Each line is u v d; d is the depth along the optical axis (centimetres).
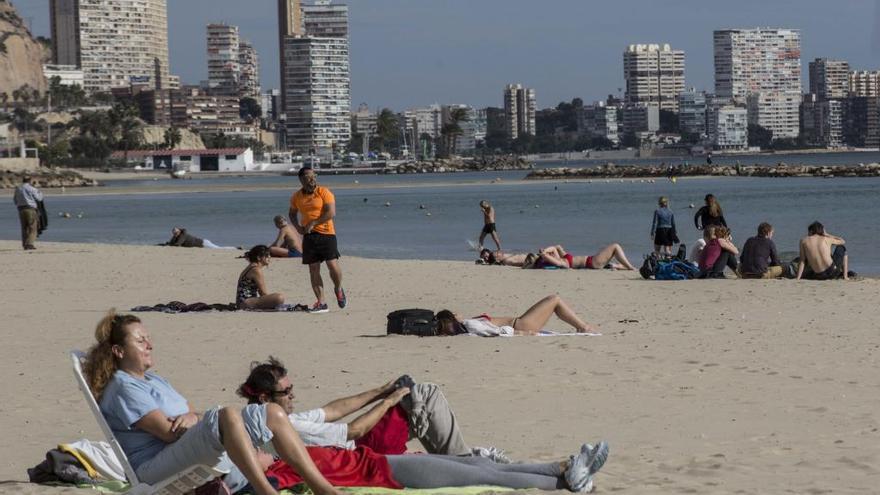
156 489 1364
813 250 4484
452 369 2519
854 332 2980
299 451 1371
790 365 2481
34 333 3256
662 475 1566
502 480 1460
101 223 12506
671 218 6188
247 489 1401
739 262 4753
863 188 18750
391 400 1532
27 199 6831
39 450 1816
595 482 1531
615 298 4019
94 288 4653
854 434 1808
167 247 7156
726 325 3184
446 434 1537
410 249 8125
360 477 1453
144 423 1386
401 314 3064
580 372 2450
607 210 13588
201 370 2561
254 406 1377
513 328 3038
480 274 5103
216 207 16362
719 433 1852
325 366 2603
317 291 3728
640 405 2100
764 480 1519
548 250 5456
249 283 3794
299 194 3722
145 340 1426
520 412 2064
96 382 1407
